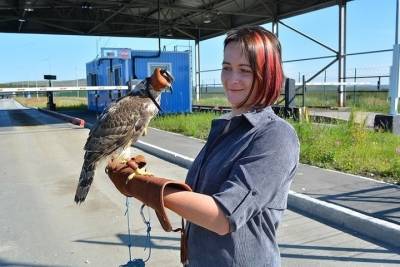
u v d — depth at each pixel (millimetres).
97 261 5059
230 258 1886
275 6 29047
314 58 27047
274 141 1809
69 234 5906
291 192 6918
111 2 27422
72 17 32094
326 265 4676
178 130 16875
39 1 27578
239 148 1882
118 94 24312
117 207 7027
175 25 35531
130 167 2072
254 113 1939
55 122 24109
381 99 24188
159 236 5734
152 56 23672
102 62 27688
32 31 34719
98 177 9086
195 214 1685
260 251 1879
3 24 33625
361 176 8055
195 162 2184
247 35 1965
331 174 8227
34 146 14734
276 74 1978
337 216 5953
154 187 1800
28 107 46875
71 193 8070
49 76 35281
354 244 5219
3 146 14961
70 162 11453
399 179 7688
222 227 1688
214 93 38281
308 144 10211
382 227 5316
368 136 11141
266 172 1761
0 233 5988
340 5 25203
